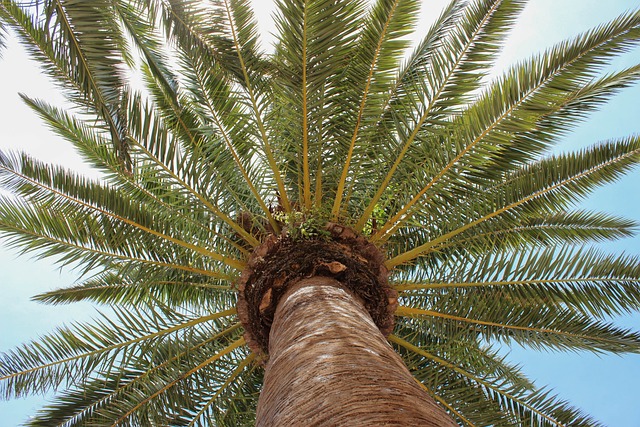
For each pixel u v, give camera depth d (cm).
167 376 678
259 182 712
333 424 220
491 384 696
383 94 686
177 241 675
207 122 741
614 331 670
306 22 595
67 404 661
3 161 640
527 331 689
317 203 708
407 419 214
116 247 673
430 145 673
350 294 519
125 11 689
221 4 649
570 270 670
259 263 611
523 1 633
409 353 733
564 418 668
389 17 647
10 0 577
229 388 703
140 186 680
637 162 682
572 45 615
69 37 477
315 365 297
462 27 653
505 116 634
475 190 679
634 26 591
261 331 600
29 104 672
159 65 779
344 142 696
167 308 692
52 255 661
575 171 684
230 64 677
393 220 697
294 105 654
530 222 765
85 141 673
